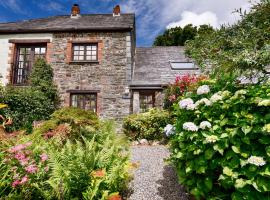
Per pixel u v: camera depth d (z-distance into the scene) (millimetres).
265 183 2689
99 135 5742
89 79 12898
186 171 3293
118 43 13125
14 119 10055
